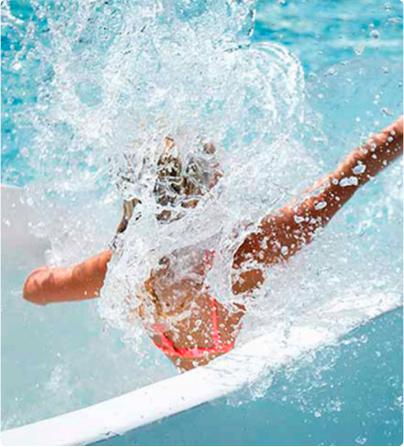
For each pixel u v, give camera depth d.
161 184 4.25
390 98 5.39
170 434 3.40
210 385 3.61
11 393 5.02
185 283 4.26
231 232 4.23
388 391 4.12
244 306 4.25
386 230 5.16
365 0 10.97
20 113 7.09
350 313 4.18
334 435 3.90
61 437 3.22
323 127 5.15
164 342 4.45
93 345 5.44
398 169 5.45
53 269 4.88
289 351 3.83
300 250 4.39
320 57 9.64
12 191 5.98
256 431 3.65
